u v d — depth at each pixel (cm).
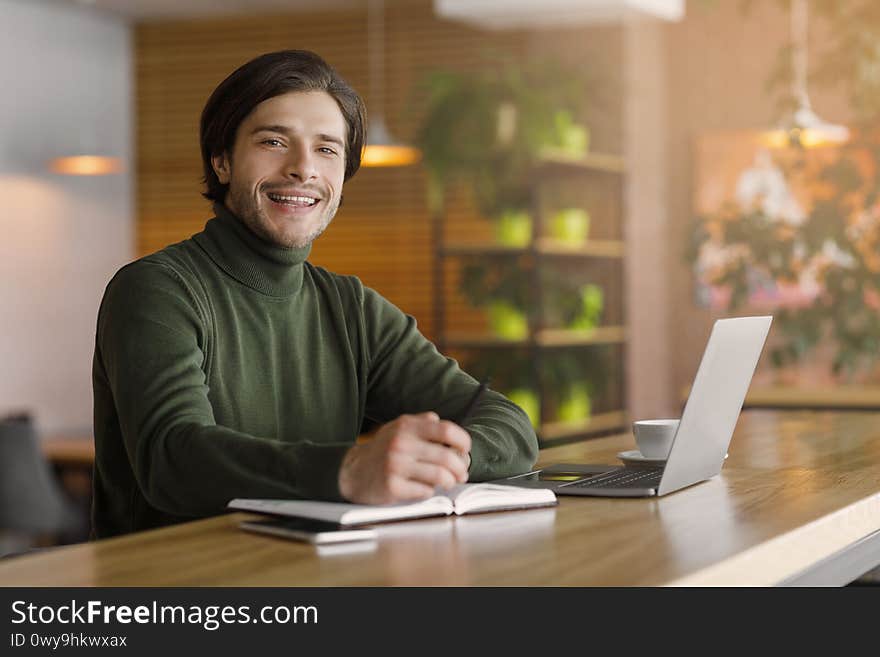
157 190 850
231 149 232
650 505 180
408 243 801
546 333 668
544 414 691
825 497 187
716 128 777
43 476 559
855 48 605
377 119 691
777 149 760
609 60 732
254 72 228
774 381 630
